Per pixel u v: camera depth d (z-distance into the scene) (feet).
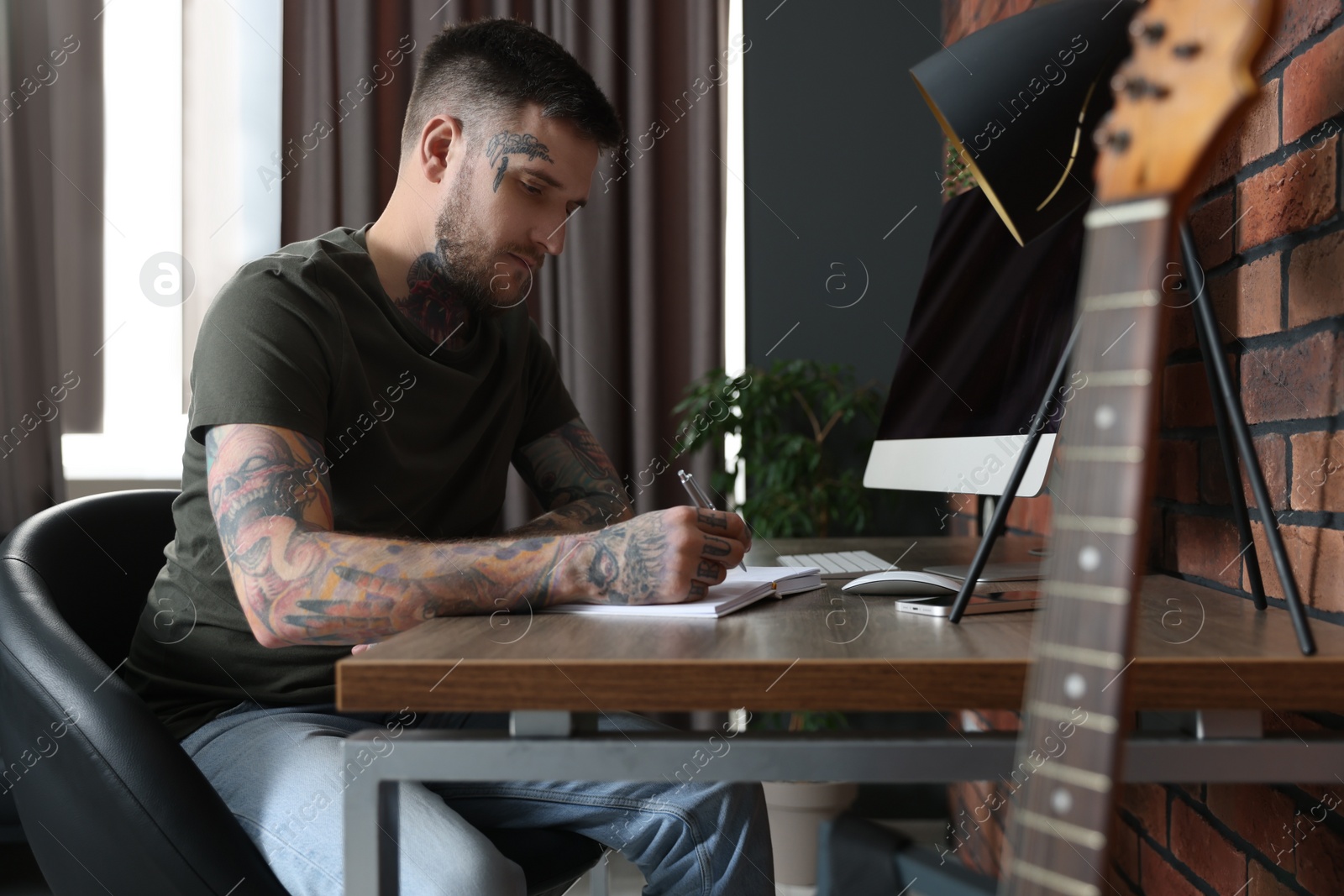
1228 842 2.80
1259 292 2.69
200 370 3.05
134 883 2.68
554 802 3.10
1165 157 1.09
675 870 3.02
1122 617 1.11
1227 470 2.48
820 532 7.86
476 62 3.62
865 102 8.46
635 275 8.25
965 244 4.01
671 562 2.49
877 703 1.80
